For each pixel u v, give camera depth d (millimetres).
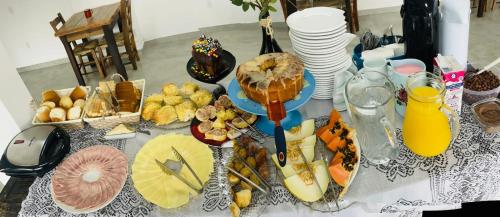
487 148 833
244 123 984
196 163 919
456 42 898
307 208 795
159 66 3354
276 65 981
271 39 1148
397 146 839
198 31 3859
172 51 3611
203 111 1051
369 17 3553
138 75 3252
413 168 823
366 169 841
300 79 933
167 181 883
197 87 1189
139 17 3740
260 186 825
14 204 971
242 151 898
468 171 803
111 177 912
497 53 2537
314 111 1036
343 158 818
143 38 3848
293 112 1013
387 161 840
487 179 812
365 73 931
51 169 994
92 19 2971
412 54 988
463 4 869
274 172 859
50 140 1037
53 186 915
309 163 842
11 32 3658
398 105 940
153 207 848
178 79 3080
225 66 1222
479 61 2479
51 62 3859
